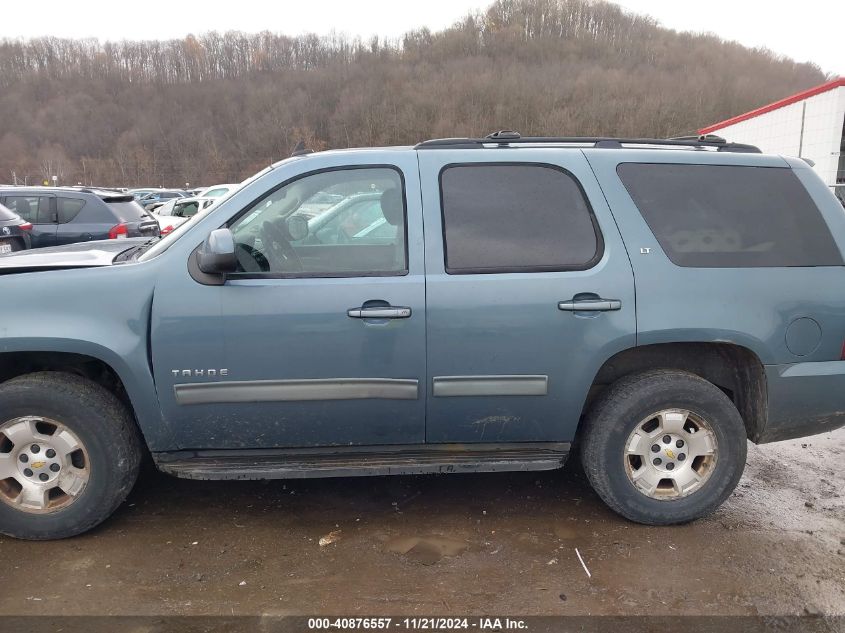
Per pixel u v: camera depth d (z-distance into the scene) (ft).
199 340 9.66
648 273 10.13
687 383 10.44
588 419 10.82
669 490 10.82
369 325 9.78
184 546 10.11
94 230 30.83
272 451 10.47
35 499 9.99
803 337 10.43
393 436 10.41
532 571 9.54
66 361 10.45
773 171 10.85
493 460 10.53
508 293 9.90
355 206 10.34
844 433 15.46
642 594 9.01
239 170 196.85
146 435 10.05
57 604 8.61
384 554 9.96
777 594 9.06
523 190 10.39
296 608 8.62
